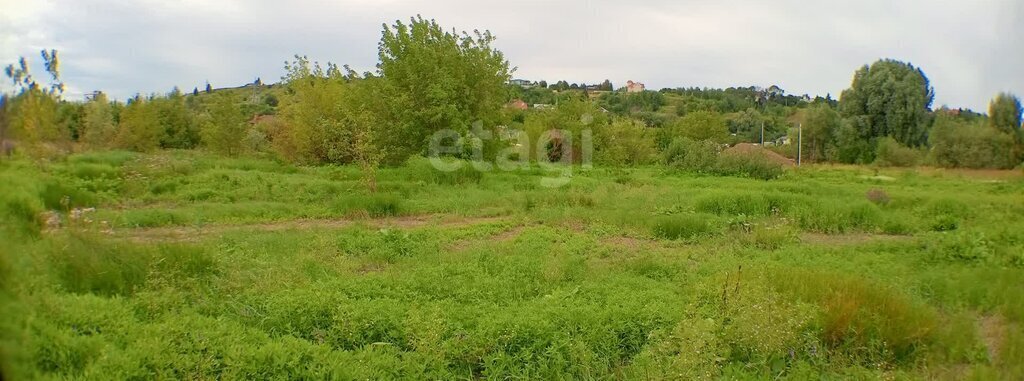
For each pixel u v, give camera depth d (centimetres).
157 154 1997
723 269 700
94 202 1031
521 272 682
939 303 624
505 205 1191
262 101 4716
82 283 541
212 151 2423
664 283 661
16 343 356
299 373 417
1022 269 757
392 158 1758
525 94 5475
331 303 521
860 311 526
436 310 517
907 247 895
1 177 597
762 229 946
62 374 373
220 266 642
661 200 1285
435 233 919
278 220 1033
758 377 449
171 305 514
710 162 2147
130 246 626
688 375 421
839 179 2200
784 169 2286
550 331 485
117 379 372
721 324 504
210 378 398
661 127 4025
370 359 444
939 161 3086
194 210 1039
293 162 2222
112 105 2659
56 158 1418
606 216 1055
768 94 7300
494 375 442
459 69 1772
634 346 492
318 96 2214
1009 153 2880
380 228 969
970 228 1003
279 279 609
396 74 1756
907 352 501
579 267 710
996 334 541
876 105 3844
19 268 407
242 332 467
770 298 524
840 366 473
